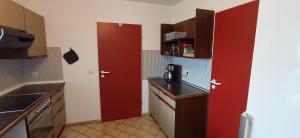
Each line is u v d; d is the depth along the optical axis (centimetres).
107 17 290
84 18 278
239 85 170
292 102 56
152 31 323
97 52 293
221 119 198
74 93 291
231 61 180
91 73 295
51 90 226
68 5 267
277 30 61
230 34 180
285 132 60
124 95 321
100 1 282
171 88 250
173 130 220
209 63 228
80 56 284
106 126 295
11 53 188
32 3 251
